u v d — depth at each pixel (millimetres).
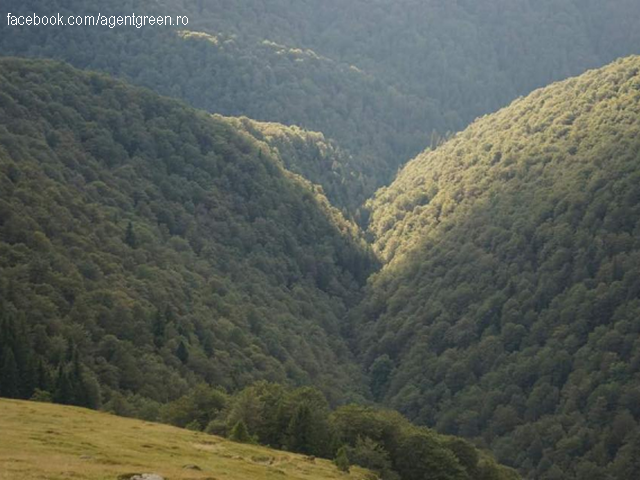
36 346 164750
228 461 93438
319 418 132750
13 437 86062
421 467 136000
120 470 75000
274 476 90188
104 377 167000
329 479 100250
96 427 102125
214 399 147125
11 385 147250
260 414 131875
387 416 148000
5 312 162750
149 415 148500
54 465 73500
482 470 148625
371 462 128625
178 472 78688
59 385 147250
